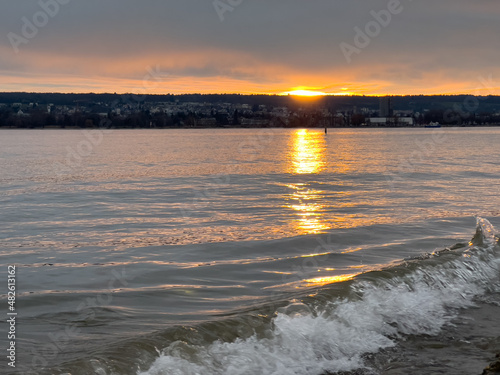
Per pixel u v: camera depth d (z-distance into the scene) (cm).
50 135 17388
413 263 1202
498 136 15575
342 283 1045
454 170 4681
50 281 1236
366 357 811
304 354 795
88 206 2547
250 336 811
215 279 1245
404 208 2433
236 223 2053
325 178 4050
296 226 1970
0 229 1931
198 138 14862
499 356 834
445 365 796
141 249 1588
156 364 713
